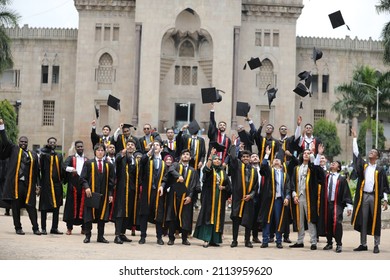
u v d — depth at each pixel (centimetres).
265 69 7706
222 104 7319
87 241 2150
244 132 2716
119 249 2003
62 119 8138
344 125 8238
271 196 2250
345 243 2428
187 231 2228
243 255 1994
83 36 7644
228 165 2306
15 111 8162
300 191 2239
